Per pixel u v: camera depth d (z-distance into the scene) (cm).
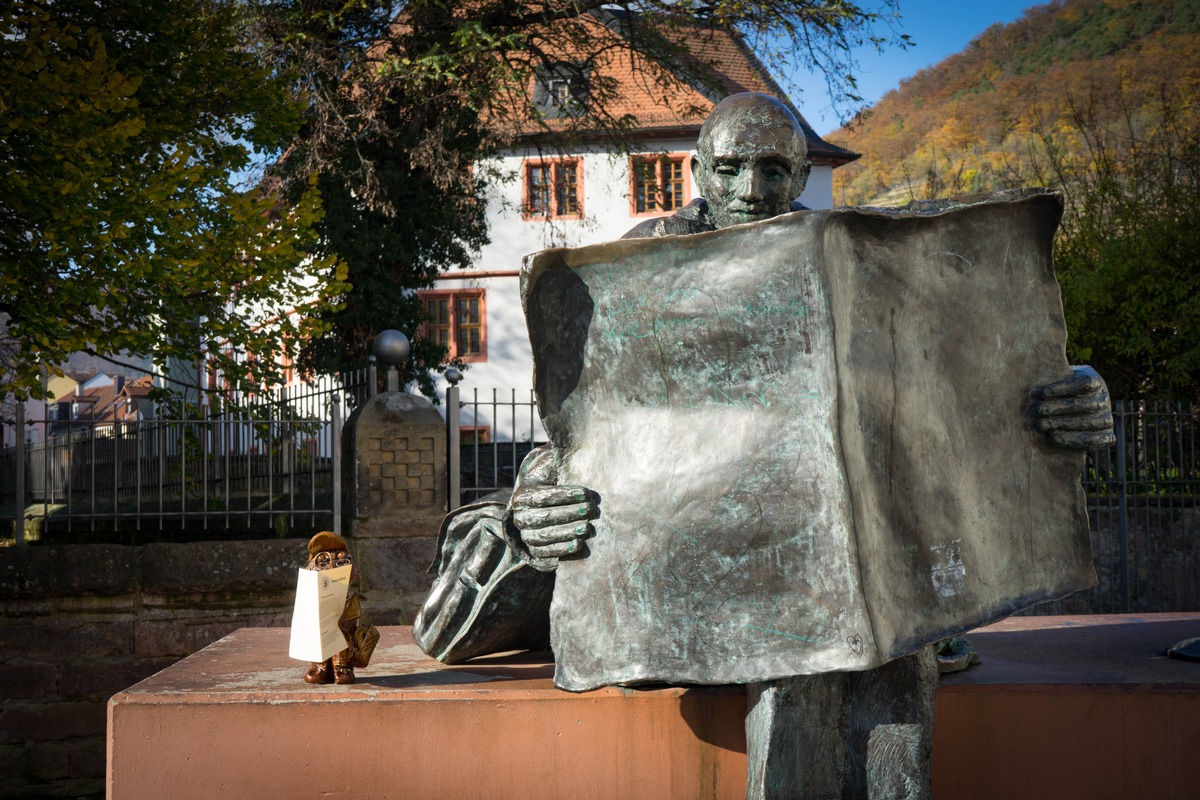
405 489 761
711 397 210
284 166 1409
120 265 685
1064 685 285
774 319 202
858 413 202
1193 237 1068
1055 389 227
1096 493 894
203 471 778
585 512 215
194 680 295
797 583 197
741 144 239
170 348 736
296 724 273
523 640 327
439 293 2970
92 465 758
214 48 833
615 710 276
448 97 1444
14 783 696
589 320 219
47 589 698
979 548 216
